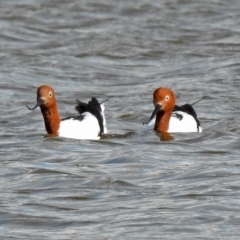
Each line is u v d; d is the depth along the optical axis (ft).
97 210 42.24
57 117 60.59
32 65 87.20
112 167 50.90
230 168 50.08
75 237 38.37
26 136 60.59
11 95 75.77
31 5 109.19
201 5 111.04
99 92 77.15
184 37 99.25
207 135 60.59
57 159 53.36
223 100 72.64
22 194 45.06
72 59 90.38
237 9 110.52
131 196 44.50
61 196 44.68
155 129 62.18
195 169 49.90
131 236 38.37
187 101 72.79
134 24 103.96
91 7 109.60
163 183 47.03
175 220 40.40
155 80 82.23
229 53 92.84
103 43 96.17
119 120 66.59
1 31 99.81
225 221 40.19
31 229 39.68
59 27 102.83
